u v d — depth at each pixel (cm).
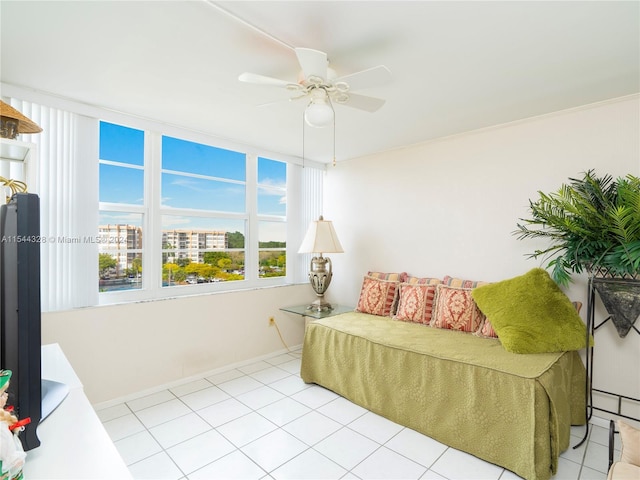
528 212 270
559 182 256
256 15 147
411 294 313
